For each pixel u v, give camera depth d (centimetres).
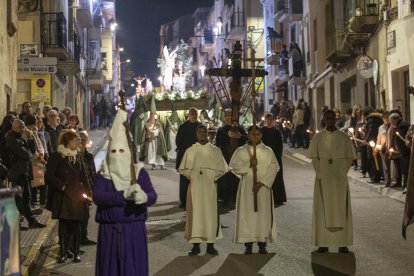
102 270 659
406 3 1975
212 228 1000
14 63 1781
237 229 1004
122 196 656
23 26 2455
